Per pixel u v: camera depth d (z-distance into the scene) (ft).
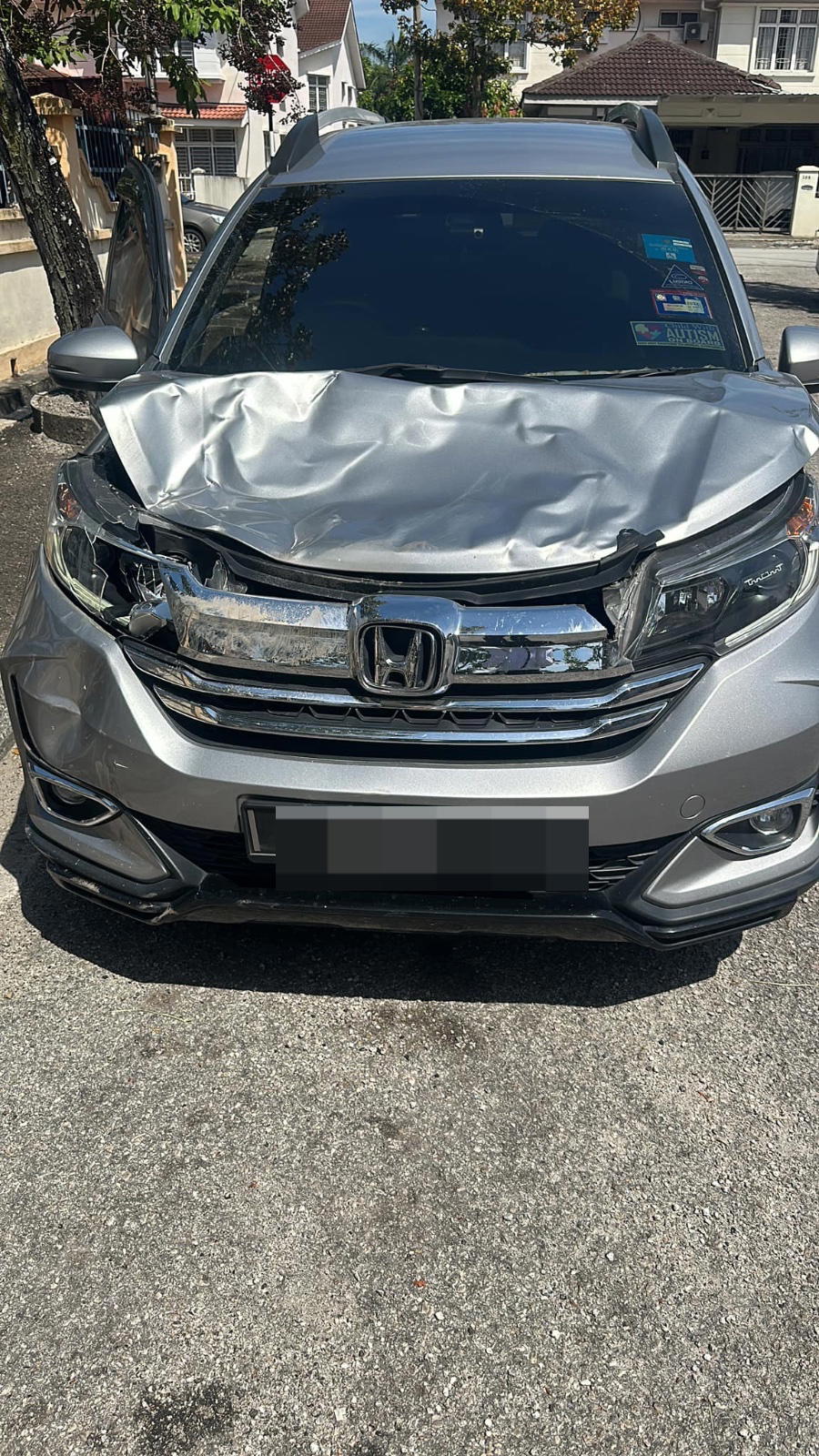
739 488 7.46
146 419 8.11
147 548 7.38
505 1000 8.48
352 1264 6.39
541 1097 7.58
